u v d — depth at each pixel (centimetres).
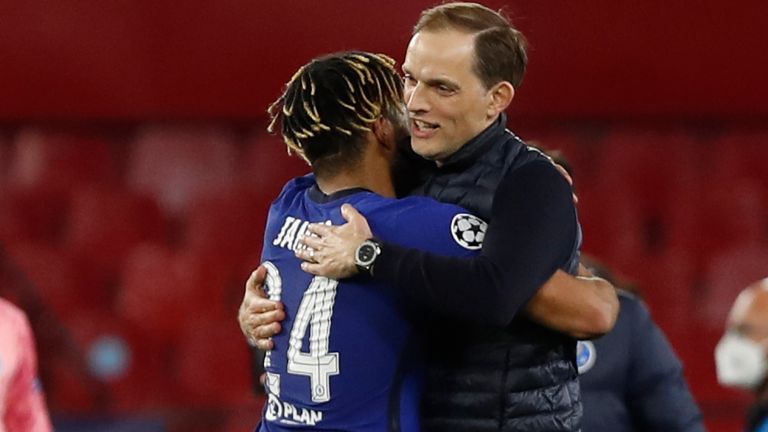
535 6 2302
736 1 2300
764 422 1154
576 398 872
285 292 852
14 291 2272
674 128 2436
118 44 2373
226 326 2250
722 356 1174
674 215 2369
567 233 817
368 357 821
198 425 2150
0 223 2398
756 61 2316
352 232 812
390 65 861
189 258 2328
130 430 2006
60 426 2011
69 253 2355
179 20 2359
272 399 870
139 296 2288
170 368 2236
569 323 824
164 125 2456
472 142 838
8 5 2364
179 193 2420
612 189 2381
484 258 793
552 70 2328
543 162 828
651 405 1190
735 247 2325
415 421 832
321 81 838
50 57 2381
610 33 2317
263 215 2380
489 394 838
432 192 859
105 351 2200
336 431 827
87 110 2395
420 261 791
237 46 2358
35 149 2455
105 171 2452
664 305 2250
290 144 859
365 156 853
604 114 2345
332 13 2311
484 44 816
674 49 2320
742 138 2428
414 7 2281
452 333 844
